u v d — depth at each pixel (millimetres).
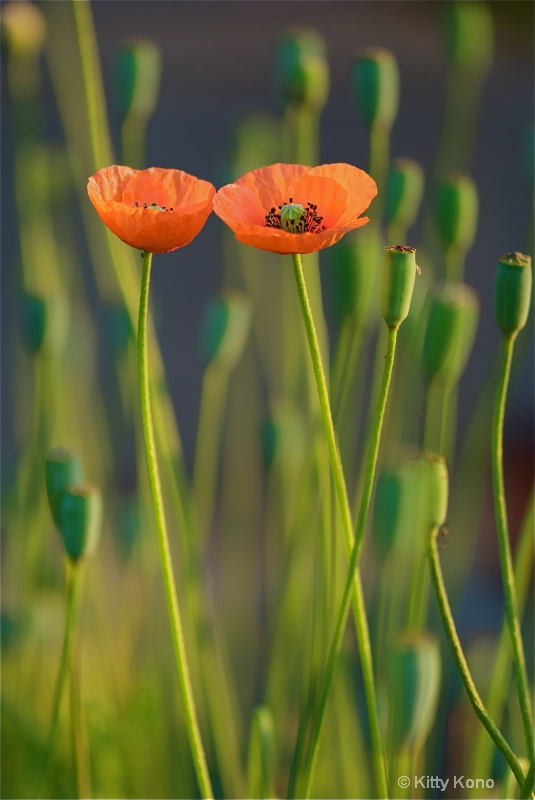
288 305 1344
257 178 1121
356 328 1215
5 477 1726
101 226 1509
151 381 1247
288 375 1344
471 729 1353
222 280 1571
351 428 1301
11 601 1545
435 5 3385
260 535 1880
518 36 2869
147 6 3422
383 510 1159
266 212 1120
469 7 1383
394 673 1150
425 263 1297
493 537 2291
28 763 1322
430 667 1147
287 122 1331
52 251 1475
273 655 1290
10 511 1483
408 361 1290
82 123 1841
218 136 3480
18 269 1483
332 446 1112
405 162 1247
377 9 3436
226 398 1899
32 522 1337
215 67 3557
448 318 1174
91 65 1212
